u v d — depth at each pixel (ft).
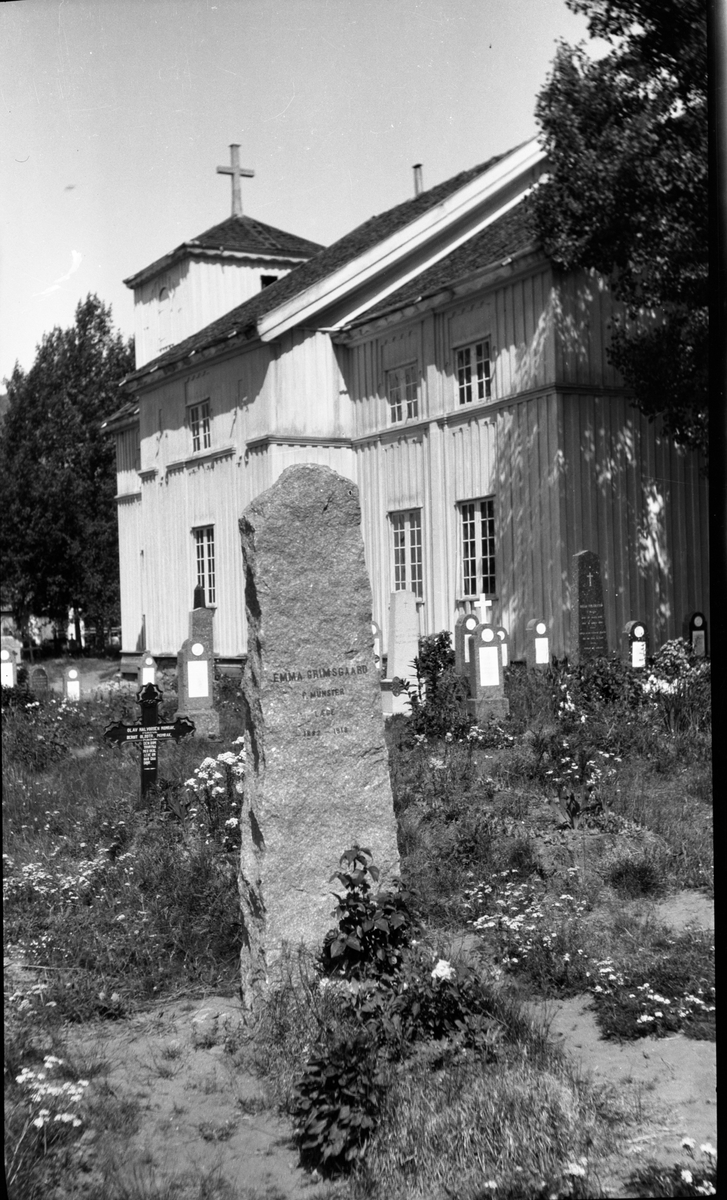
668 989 18.12
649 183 56.54
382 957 17.74
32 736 48.65
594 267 61.36
